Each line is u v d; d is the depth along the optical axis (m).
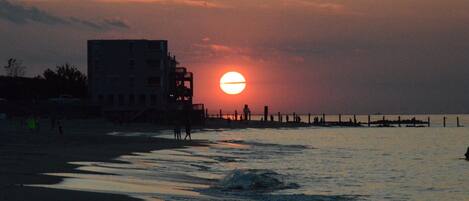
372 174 102.38
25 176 69.56
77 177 72.19
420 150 172.12
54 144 131.88
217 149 143.75
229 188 73.56
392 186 87.75
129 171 84.62
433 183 92.62
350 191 80.06
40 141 138.00
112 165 91.12
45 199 53.78
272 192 73.12
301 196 71.19
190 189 70.81
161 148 134.50
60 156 100.19
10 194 55.22
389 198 76.56
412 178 98.50
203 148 144.12
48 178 69.00
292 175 95.88
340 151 160.38
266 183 76.69
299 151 153.25
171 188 69.81
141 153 118.25
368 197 76.06
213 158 118.94
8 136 146.62
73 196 56.47
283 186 77.75
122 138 164.62
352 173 102.81
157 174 83.94
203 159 114.75
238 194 69.94
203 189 71.88
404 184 90.50
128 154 113.75
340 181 90.50
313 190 78.06
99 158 101.88
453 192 83.88
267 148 158.88
